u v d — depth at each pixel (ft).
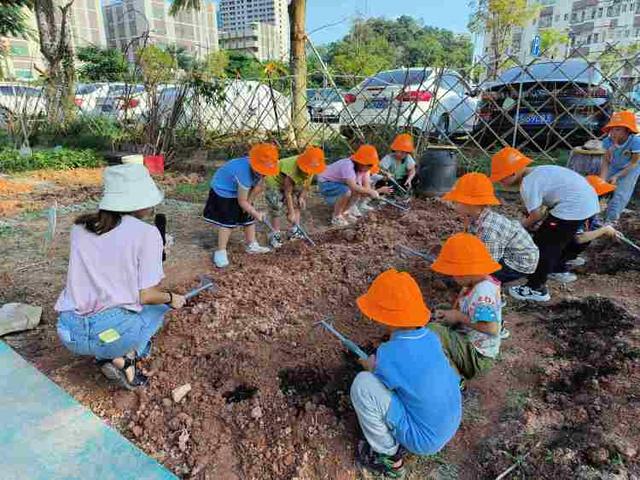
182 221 19.19
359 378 6.98
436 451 7.03
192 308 11.37
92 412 8.08
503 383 9.14
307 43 31.37
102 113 42.45
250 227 15.15
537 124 24.99
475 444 7.75
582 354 9.80
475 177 10.73
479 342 8.44
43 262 14.83
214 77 35.83
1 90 47.67
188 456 7.42
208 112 36.45
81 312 7.99
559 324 11.00
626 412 7.96
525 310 11.79
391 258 14.44
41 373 8.91
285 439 7.65
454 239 8.31
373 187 21.06
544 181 11.67
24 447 7.26
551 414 8.16
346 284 12.86
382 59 72.18
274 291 12.35
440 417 6.68
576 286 13.03
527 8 86.79
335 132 29.81
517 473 7.06
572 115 23.86
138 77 36.11
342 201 18.25
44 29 42.86
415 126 26.84
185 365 9.36
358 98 30.17
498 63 26.30
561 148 26.94
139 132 34.50
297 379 9.00
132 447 7.30
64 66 43.32
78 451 7.21
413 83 29.14
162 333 10.44
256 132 34.94
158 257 8.17
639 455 7.06
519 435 7.73
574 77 23.63
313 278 13.15
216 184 14.01
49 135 41.83
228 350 9.61
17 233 17.61
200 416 8.12
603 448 7.19
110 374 8.61
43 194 24.00
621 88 22.99
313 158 15.08
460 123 27.71
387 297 6.82
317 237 16.93
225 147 33.42
